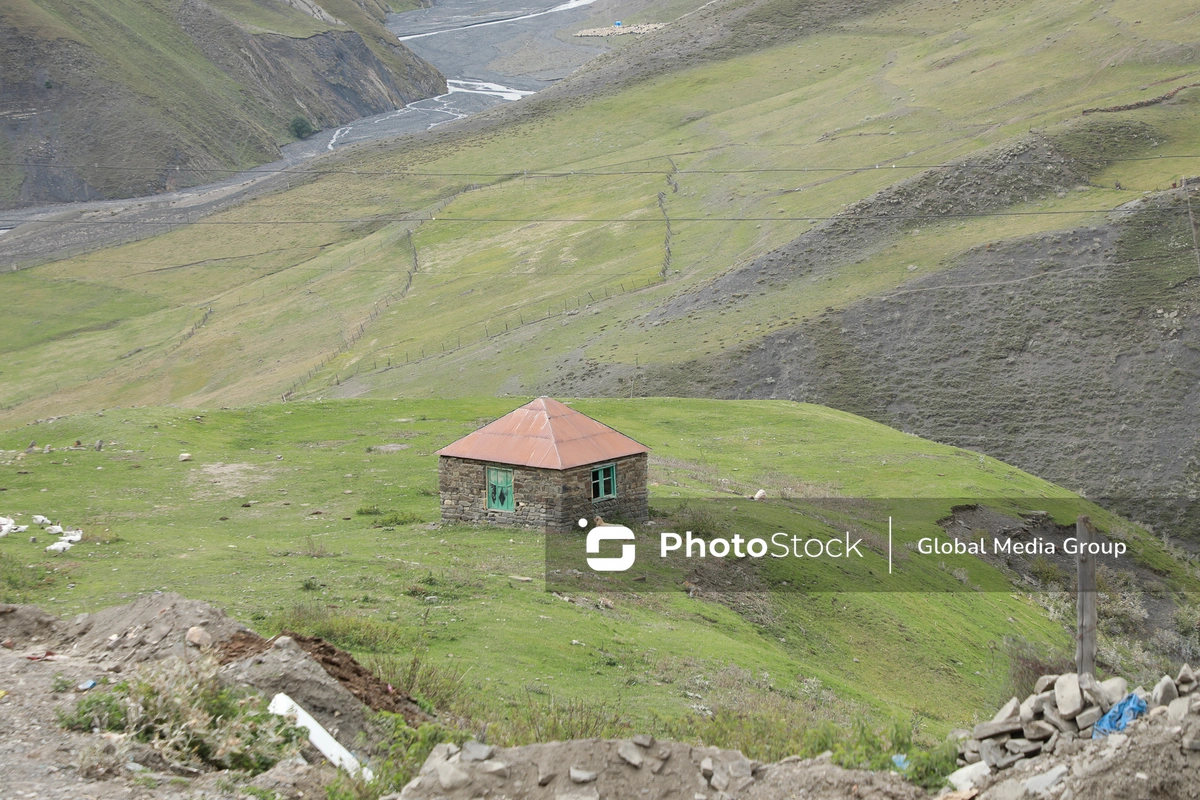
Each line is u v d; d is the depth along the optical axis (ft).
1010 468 230.89
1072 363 336.29
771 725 55.57
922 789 37.65
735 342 375.04
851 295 391.65
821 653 101.76
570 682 69.72
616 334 409.69
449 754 39.55
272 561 94.53
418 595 85.71
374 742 47.11
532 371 388.57
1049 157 464.24
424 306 510.17
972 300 370.12
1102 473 294.87
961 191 452.35
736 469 195.72
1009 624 135.03
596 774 37.91
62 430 179.01
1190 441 297.74
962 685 104.63
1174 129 483.92
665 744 39.99
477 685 64.49
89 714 42.19
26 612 55.57
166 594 55.98
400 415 213.05
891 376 349.20
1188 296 345.51
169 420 189.37
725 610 103.14
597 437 121.39
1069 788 33.53
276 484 146.61
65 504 127.95
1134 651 145.59
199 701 43.78
